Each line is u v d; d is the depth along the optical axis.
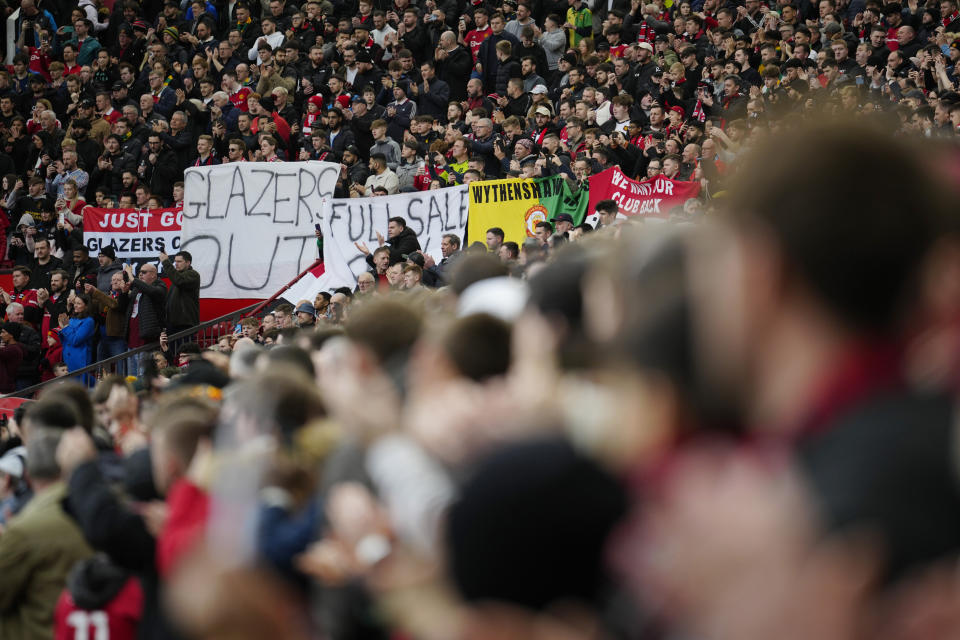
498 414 7.80
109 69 77.31
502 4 71.75
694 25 62.84
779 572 3.01
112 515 13.48
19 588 15.84
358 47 67.31
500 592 5.69
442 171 55.38
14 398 43.47
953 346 3.63
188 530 12.57
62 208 63.19
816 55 58.16
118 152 66.25
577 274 7.88
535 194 49.47
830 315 3.60
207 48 72.81
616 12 69.12
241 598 5.27
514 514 5.70
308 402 12.67
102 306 55.94
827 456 3.42
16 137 72.56
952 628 2.90
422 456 8.88
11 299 60.66
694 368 4.76
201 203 57.81
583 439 6.24
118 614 14.63
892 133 3.75
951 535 3.08
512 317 11.38
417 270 39.09
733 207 3.77
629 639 4.30
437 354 9.15
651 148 50.62
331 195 56.38
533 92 62.09
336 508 9.58
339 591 9.77
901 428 3.35
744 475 3.28
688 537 3.19
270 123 62.72
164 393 19.59
